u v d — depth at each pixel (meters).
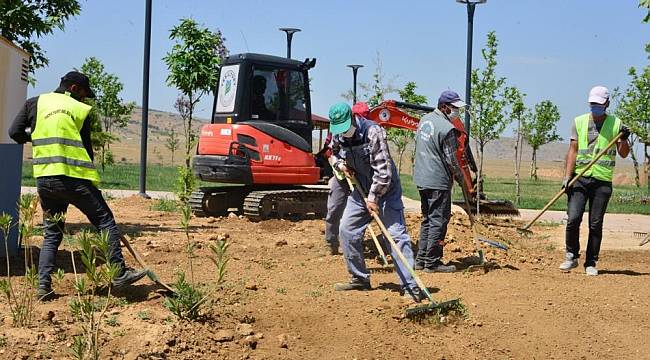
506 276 8.18
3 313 5.70
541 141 41.28
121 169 34.62
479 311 6.77
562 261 9.62
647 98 29.12
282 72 12.97
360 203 6.93
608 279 8.41
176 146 49.38
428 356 5.95
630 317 7.06
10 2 13.45
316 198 13.35
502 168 78.94
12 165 7.51
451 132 8.05
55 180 6.09
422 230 8.38
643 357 6.33
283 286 7.25
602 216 8.58
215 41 18.98
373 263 8.60
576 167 8.61
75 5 14.16
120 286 6.48
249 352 5.63
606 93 8.34
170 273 7.47
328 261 8.52
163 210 14.43
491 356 6.09
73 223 11.30
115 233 6.30
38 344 5.19
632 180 46.59
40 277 6.19
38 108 6.26
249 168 12.44
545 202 22.23
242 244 9.69
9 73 8.77
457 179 8.29
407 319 6.37
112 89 32.72
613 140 8.33
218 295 6.61
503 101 22.41
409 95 25.58
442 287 7.49
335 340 5.98
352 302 6.71
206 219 12.73
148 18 17.59
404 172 45.84
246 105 12.60
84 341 5.18
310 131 13.31
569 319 6.86
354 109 9.08
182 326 5.69
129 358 5.16
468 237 10.38
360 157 6.79
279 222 12.00
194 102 19.38
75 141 6.20
